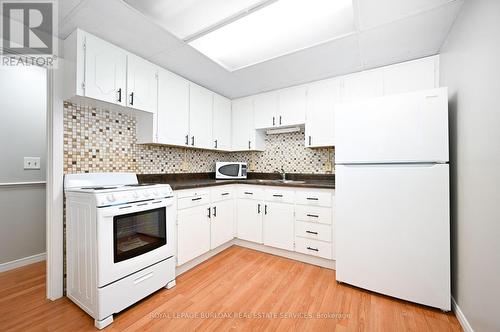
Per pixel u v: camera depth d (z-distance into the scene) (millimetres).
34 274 2037
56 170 1679
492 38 1083
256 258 2465
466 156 1374
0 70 2086
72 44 1646
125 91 1908
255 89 2936
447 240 1502
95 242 1406
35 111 2297
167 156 2703
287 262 2357
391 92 2170
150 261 1674
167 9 1441
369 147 1738
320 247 2227
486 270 1144
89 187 1750
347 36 1738
